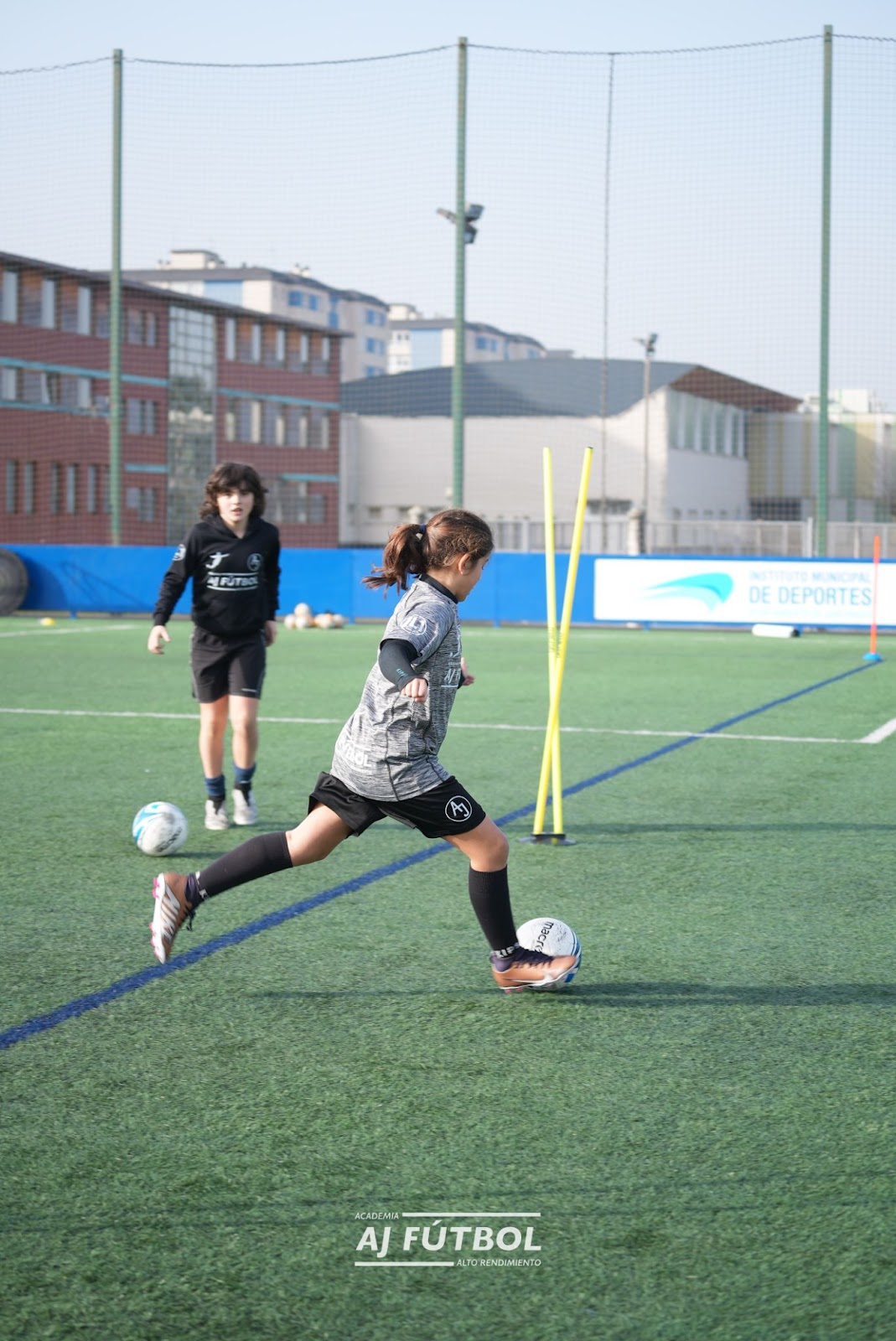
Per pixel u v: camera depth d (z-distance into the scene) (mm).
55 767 9695
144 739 11023
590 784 9125
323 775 4625
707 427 58688
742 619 22875
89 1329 2750
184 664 17453
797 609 22609
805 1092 3918
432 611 4324
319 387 61469
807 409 59562
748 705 13414
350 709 13031
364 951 5336
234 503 7344
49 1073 4074
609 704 13477
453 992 4836
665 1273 2939
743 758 10211
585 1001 4750
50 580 26469
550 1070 4086
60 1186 3344
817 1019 4555
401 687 4188
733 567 22875
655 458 55875
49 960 5230
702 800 8547
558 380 60906
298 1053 4234
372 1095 3896
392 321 105000
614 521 50906
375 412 64750
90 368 51312
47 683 15234
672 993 4832
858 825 7770
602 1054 4230
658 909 5977
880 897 6199
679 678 15992
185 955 5297
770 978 5004
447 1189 3318
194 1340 2715
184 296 54406
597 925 5719
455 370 24141
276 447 59625
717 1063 4152
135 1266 2982
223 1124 3701
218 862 4676
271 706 13281
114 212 25766
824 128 22922
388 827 7707
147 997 4781
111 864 6809
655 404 55594
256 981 4969
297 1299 2855
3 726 11781
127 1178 3383
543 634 22875
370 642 21078
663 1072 4078
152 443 54250
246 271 85312
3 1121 3725
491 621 24734
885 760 10102
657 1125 3689
